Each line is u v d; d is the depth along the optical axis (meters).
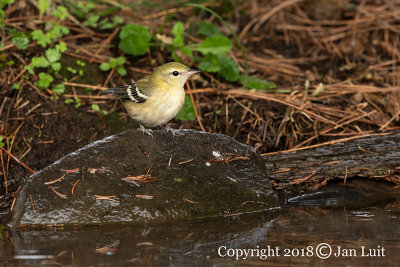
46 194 8.94
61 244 7.79
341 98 13.66
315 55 16.09
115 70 13.98
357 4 18.02
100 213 8.87
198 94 13.82
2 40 13.05
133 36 14.07
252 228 8.59
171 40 14.41
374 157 11.22
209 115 13.11
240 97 13.46
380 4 17.95
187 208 9.30
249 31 17.14
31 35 13.66
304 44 16.59
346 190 10.77
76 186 9.09
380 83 14.45
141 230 8.53
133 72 14.23
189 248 7.62
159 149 9.99
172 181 9.55
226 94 13.69
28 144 11.60
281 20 17.56
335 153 11.42
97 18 14.79
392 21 17.06
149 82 10.41
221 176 9.96
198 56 15.26
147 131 10.21
